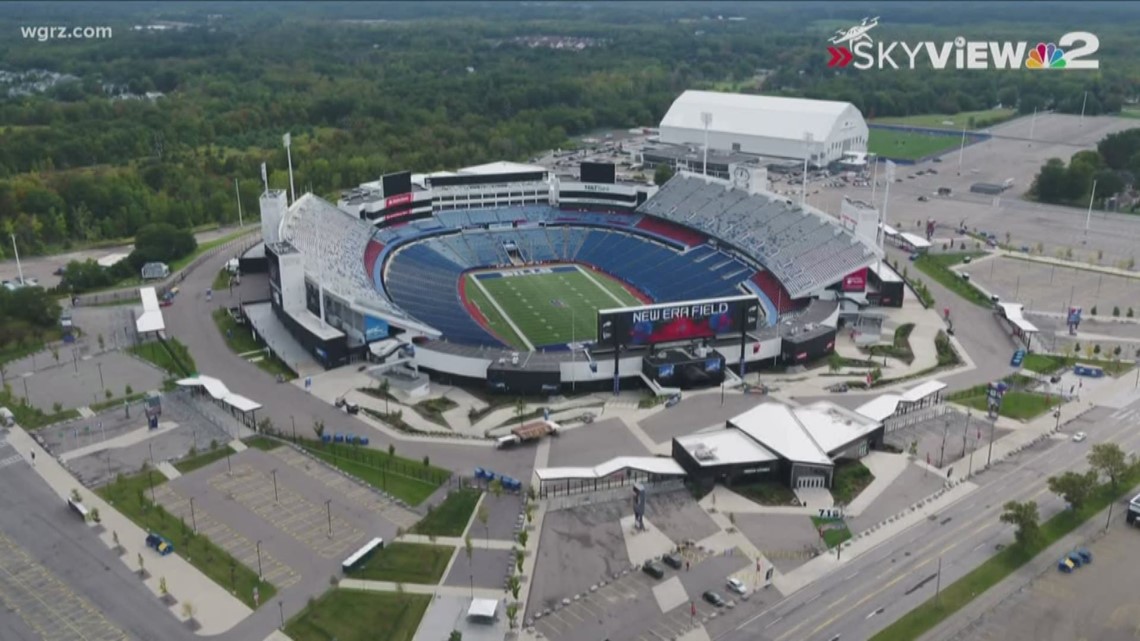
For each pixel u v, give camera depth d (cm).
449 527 14300
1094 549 13875
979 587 12962
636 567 13375
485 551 13700
